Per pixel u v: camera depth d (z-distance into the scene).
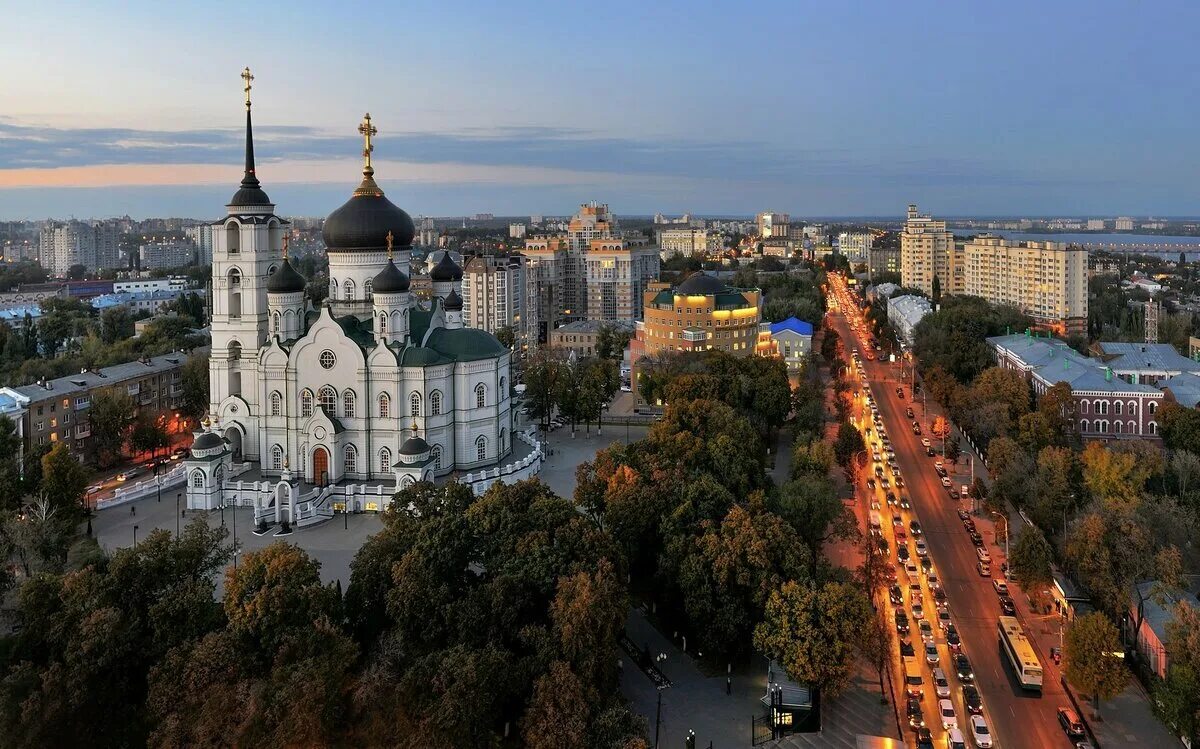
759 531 107.69
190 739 78.31
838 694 98.06
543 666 87.19
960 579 132.62
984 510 158.62
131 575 93.00
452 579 101.75
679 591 109.69
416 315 172.25
